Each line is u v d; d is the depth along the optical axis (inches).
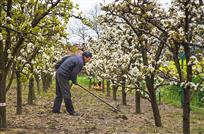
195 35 369.7
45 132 436.8
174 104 957.8
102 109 702.5
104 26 707.4
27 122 502.9
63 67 583.5
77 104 794.2
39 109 654.5
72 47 569.0
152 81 546.0
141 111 765.3
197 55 381.4
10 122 495.8
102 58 860.6
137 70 545.3
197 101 975.6
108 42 815.7
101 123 524.7
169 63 442.0
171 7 376.2
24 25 396.5
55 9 431.5
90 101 873.5
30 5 419.8
